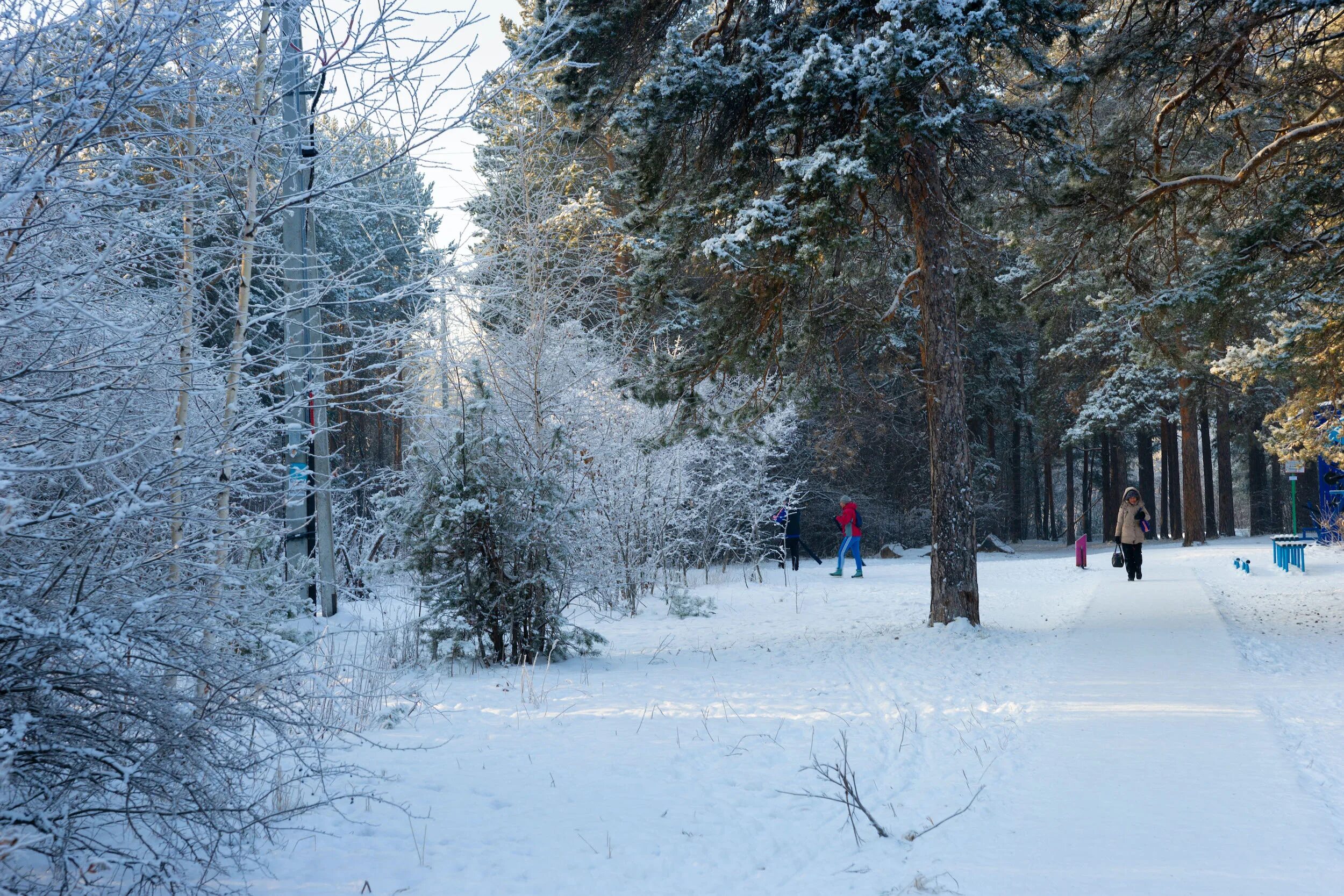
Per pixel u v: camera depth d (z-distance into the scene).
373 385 4.82
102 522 3.30
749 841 4.74
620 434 17.30
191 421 4.04
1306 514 31.08
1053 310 16.16
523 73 4.09
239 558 4.64
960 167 13.88
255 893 4.01
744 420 13.87
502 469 10.73
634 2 12.24
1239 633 11.76
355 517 12.95
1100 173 12.42
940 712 7.69
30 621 2.96
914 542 37.22
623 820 5.07
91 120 2.96
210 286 4.64
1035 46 12.75
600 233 16.34
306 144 4.39
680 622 15.18
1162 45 13.31
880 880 4.14
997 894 3.89
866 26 11.90
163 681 3.67
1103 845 4.41
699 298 13.66
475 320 12.01
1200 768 5.68
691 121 12.27
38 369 3.22
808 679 9.55
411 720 7.61
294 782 4.54
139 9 3.14
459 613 10.58
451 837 4.79
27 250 3.25
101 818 4.18
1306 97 14.10
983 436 43.28
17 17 3.02
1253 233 12.50
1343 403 16.33
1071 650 10.56
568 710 8.06
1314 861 4.14
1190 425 33.59
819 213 10.59
